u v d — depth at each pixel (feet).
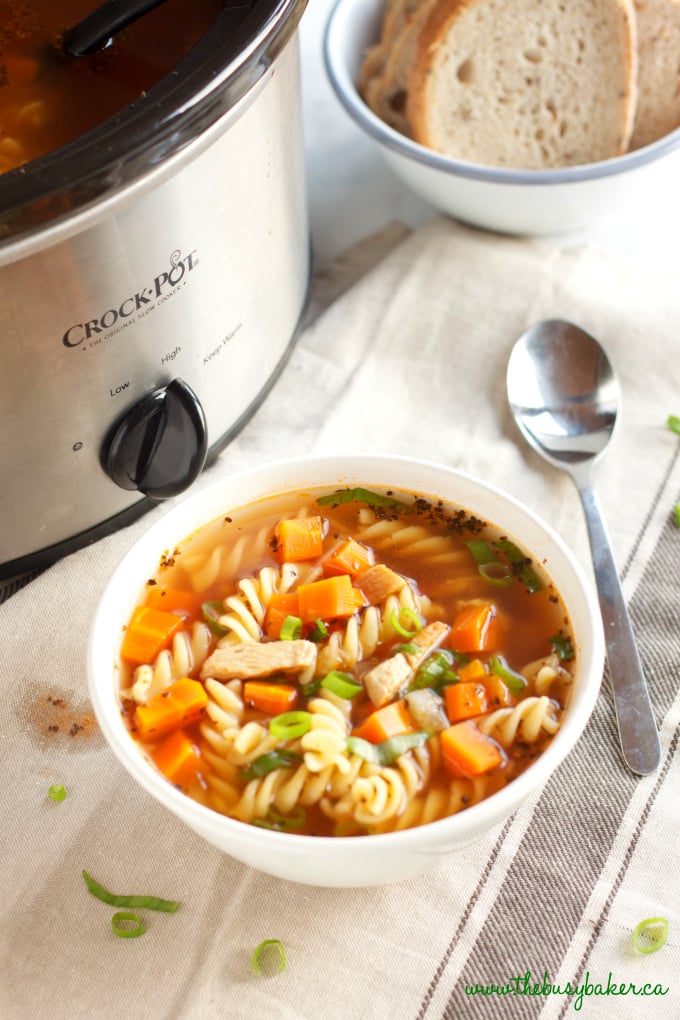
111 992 1.53
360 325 2.09
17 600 1.81
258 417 2.00
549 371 2.01
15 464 1.68
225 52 1.52
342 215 2.31
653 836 1.62
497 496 1.63
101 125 1.46
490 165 2.23
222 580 1.63
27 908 1.59
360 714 1.53
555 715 1.51
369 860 1.40
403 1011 1.51
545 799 1.64
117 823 1.64
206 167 1.60
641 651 1.76
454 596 1.62
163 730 1.51
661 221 2.26
